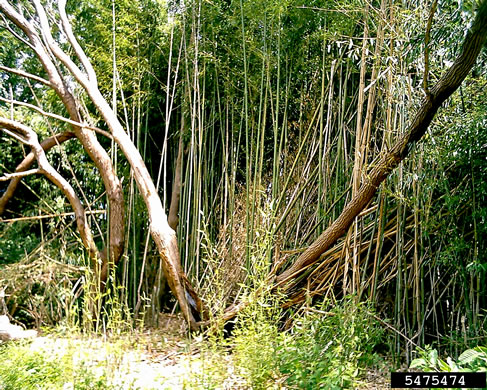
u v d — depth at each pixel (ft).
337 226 11.44
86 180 21.11
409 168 11.19
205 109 17.56
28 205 22.65
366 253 12.62
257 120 16.06
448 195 9.76
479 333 9.80
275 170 13.83
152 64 18.11
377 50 11.16
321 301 13.02
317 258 12.01
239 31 15.60
